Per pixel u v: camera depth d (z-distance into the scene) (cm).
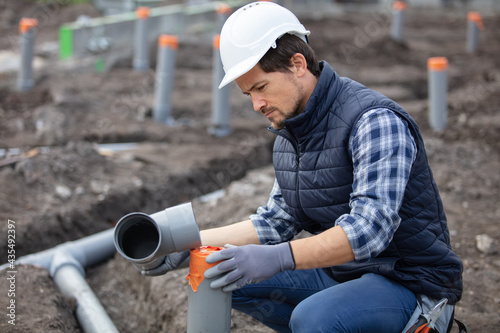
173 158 513
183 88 802
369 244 149
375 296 164
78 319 271
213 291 164
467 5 1906
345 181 166
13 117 617
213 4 1232
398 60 1019
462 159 486
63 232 371
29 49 746
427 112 637
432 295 167
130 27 968
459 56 1063
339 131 163
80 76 826
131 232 169
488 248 312
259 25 159
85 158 455
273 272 156
